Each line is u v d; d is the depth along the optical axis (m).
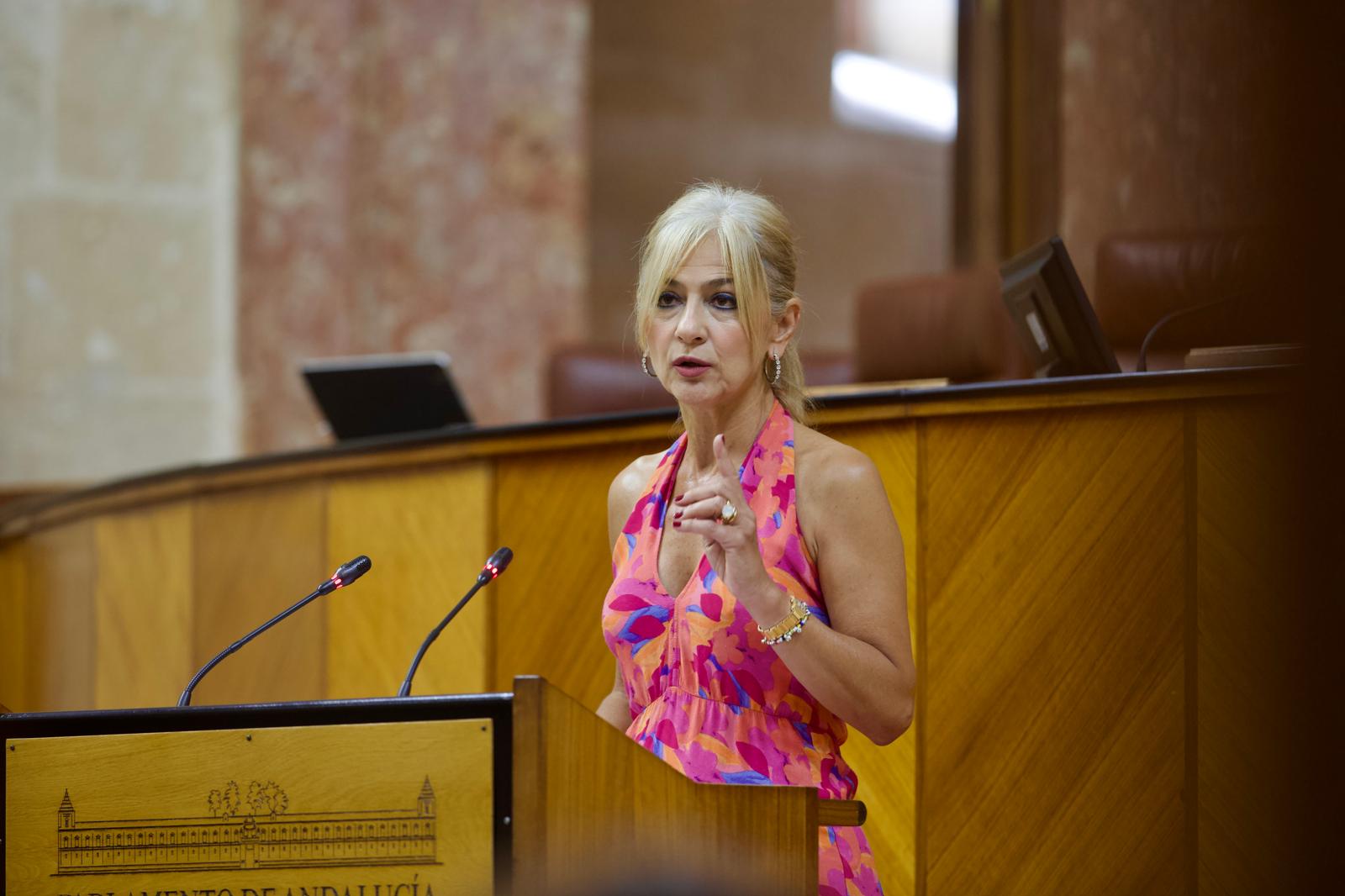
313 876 5.28
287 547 11.55
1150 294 11.07
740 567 5.61
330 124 18.88
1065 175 15.18
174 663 12.51
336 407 12.90
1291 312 3.14
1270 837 7.12
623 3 22.16
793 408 6.71
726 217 6.36
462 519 10.20
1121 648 7.50
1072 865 7.56
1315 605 3.31
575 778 5.14
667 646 6.35
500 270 19.47
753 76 23.22
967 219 18.59
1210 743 7.29
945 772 7.79
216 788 5.37
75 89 17.88
